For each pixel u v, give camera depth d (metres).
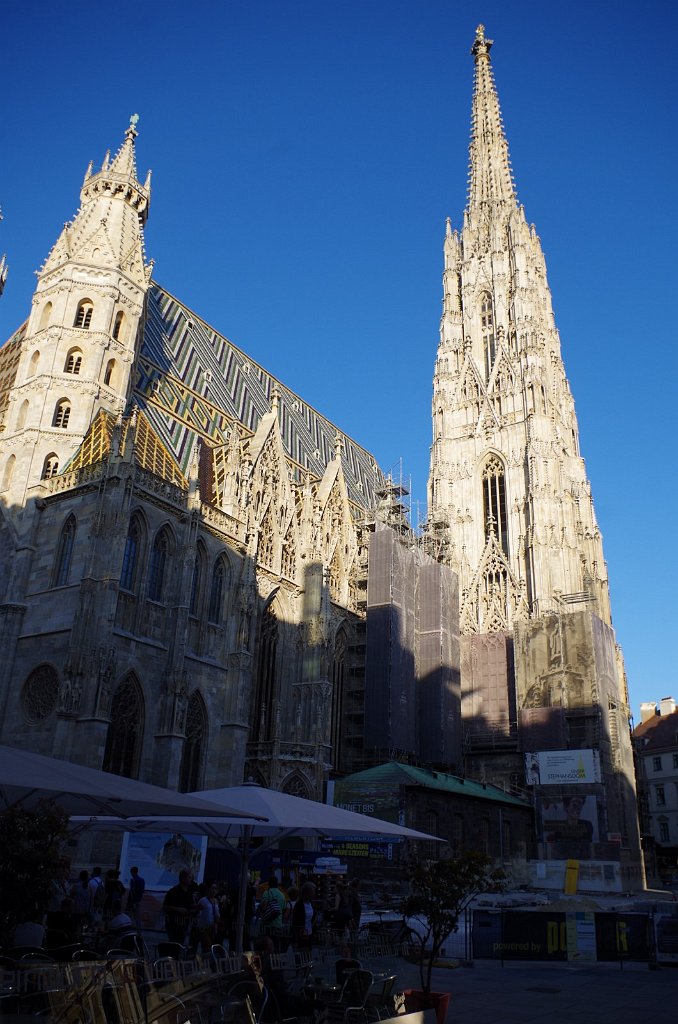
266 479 75.81
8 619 54.91
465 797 72.06
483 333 114.69
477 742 90.75
